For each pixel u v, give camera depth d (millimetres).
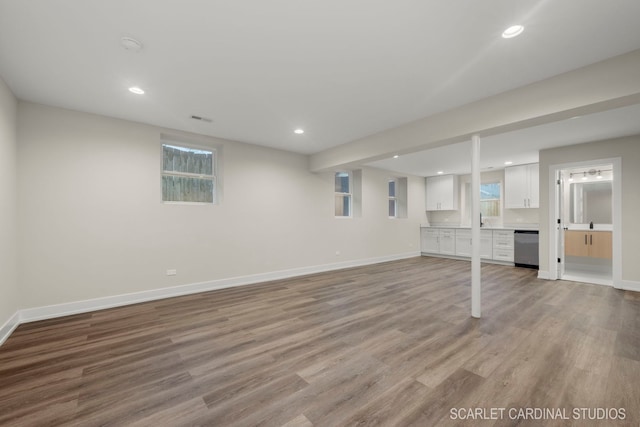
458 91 2908
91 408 1688
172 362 2227
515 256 6496
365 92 2934
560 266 5207
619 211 4406
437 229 8039
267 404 1721
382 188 7277
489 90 2877
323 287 4598
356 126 3998
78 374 2057
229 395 1811
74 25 1902
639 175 4234
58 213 3279
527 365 2150
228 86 2805
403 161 6195
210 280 4449
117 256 3650
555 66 2418
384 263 6996
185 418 1603
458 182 8172
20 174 3070
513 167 6590
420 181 8391
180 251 4172
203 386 1908
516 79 2646
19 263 3051
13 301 2896
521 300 3824
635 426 1504
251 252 4934
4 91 2668
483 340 2594
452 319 3135
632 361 2191
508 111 2879
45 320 3131
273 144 4980
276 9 1766
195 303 3754
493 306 3582
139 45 2129
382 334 2746
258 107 3322
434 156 5660
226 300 3887
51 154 3246
